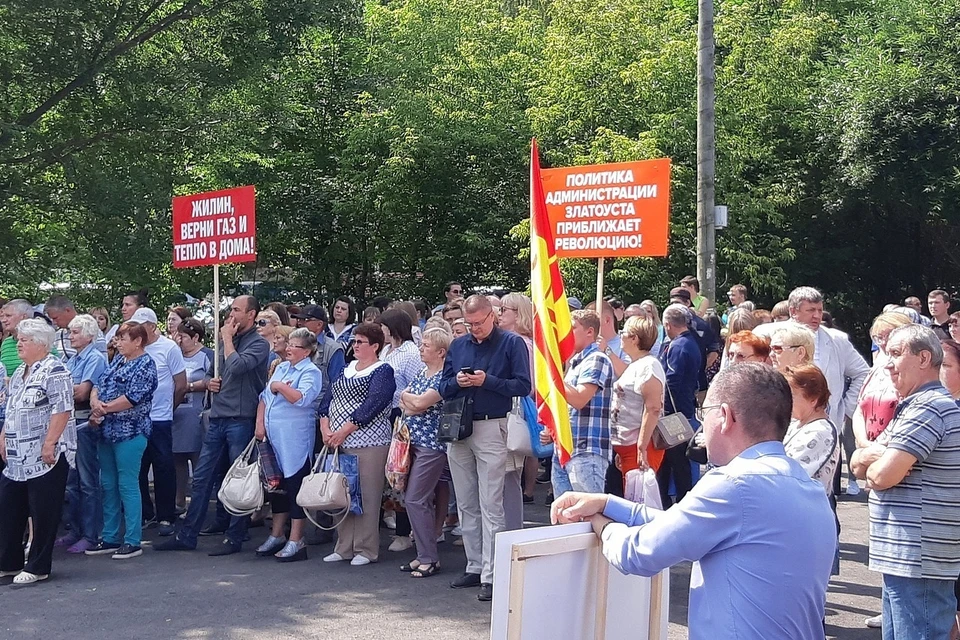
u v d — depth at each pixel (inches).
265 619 231.9
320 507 271.0
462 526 260.8
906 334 159.2
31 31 556.7
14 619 233.3
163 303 692.7
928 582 154.9
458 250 772.0
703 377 366.9
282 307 374.3
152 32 607.5
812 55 871.7
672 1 892.0
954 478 154.1
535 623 103.3
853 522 331.0
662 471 273.3
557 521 114.3
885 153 788.6
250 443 297.0
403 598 249.0
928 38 805.2
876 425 191.5
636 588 115.6
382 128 758.5
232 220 354.9
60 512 269.4
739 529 98.3
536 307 144.2
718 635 98.9
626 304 666.2
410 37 788.6
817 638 101.5
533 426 249.1
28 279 606.5
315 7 637.3
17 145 541.0
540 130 725.9
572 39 715.4
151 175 603.2
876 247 912.9
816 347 253.3
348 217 777.6
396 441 273.1
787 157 832.9
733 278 745.0
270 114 684.1
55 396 261.7
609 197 274.1
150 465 354.3
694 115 671.1
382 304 474.3
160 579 269.6
